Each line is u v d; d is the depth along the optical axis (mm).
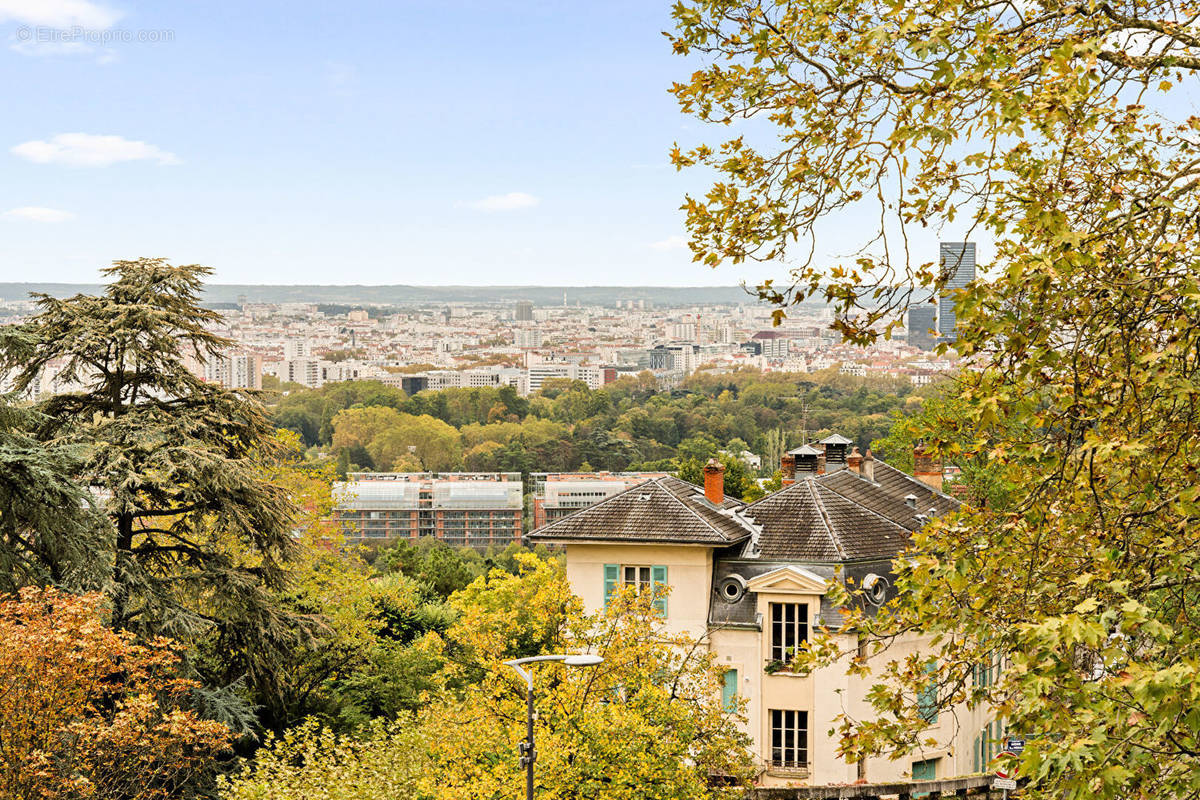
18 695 23016
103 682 27734
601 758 24219
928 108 10664
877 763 33969
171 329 36312
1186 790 8492
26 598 24656
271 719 37844
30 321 35344
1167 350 10305
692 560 35938
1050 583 10719
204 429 35594
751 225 12102
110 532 30969
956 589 10688
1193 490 9656
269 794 24203
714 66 12078
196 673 32938
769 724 34688
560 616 29594
